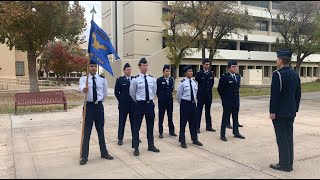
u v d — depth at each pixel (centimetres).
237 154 721
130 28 4253
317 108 1520
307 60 3944
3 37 2288
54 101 1488
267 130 992
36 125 1108
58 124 1125
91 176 575
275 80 612
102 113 680
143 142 838
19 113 1416
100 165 641
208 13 2892
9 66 3281
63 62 4578
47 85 4334
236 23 3159
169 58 3073
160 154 722
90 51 666
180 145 808
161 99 902
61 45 4528
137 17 4150
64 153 734
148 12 4203
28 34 2294
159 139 880
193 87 793
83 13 2592
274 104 613
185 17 3000
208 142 838
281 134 614
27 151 755
